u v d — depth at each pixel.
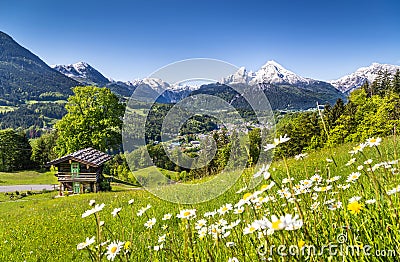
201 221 2.95
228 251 2.20
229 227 2.38
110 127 42.12
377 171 3.06
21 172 84.69
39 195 42.44
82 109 41.69
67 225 9.10
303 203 2.37
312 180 2.78
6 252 6.93
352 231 1.91
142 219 6.55
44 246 6.83
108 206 10.84
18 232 9.48
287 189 2.45
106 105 41.88
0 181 71.62
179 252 2.71
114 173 38.94
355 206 1.99
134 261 3.14
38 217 13.21
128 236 4.31
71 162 33.38
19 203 30.92
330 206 2.22
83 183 33.25
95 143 39.66
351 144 10.33
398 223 1.74
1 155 86.62
